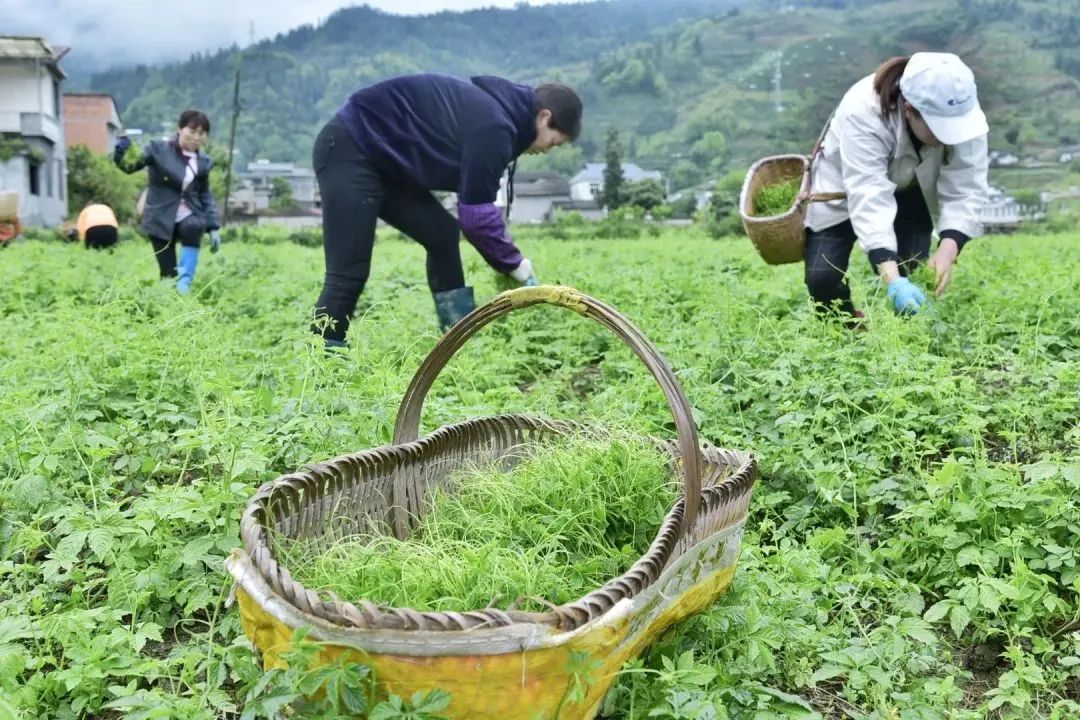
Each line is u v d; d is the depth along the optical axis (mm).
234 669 2734
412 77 5988
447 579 2629
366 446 4289
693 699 2609
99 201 48969
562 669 2352
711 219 30500
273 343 7285
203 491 3729
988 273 7469
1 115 41531
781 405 4547
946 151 5824
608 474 3135
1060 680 3016
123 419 4734
